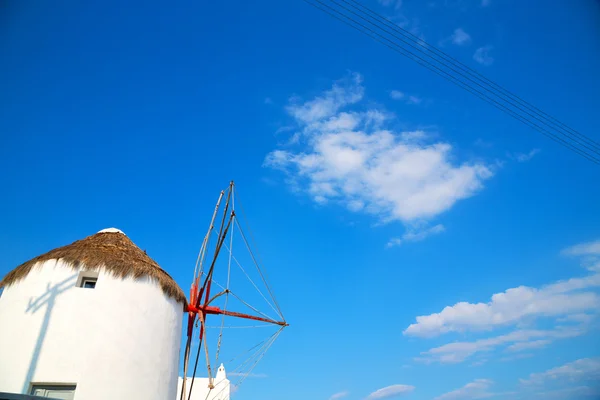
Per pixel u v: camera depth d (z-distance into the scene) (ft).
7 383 53.98
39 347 55.57
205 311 83.61
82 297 59.06
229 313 85.40
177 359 66.59
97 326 57.88
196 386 109.91
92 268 61.36
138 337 60.23
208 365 79.25
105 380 55.83
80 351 56.03
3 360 55.57
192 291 83.15
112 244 67.10
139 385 58.34
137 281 62.95
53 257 61.72
